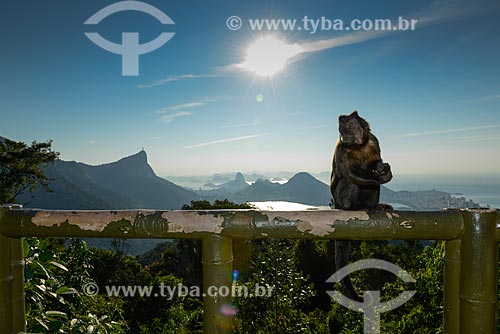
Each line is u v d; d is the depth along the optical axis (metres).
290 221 1.59
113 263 22.47
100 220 1.66
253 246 5.25
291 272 5.11
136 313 14.18
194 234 1.64
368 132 2.51
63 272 4.73
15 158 24.52
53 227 1.70
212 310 1.65
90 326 2.62
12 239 1.81
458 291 1.62
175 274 30.41
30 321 2.37
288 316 5.06
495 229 1.54
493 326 1.56
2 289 1.77
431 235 1.56
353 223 1.55
